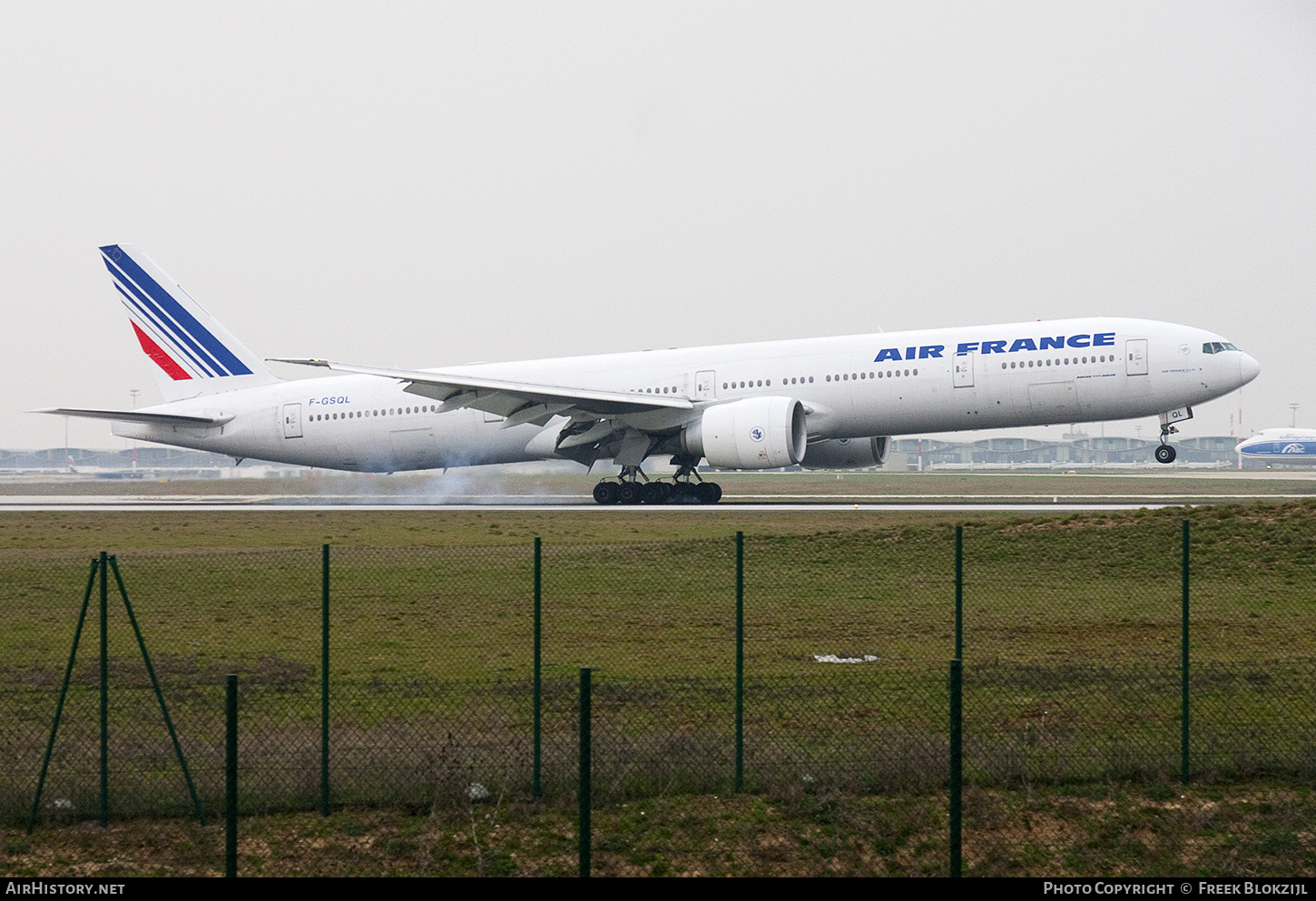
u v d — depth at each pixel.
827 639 72.00
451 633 74.75
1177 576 90.75
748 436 158.00
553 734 50.75
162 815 44.53
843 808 43.97
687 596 86.44
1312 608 79.44
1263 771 47.38
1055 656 66.62
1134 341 151.88
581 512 159.88
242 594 89.56
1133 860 40.47
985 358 157.25
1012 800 44.88
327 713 45.00
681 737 49.66
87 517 169.00
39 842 42.59
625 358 181.12
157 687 46.91
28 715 55.44
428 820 43.56
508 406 171.38
